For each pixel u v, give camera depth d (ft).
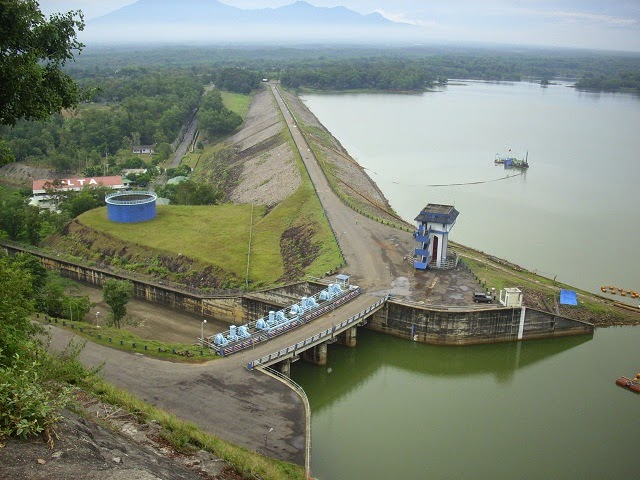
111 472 88.17
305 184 513.45
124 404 148.97
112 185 623.36
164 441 133.28
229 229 445.78
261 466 149.28
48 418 93.50
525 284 346.33
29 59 161.68
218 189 647.15
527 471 206.39
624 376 278.05
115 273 393.29
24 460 84.23
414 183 624.18
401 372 282.77
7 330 142.82
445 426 234.38
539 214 515.91
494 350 301.84
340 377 276.41
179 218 472.03
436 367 289.33
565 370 284.00
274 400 214.28
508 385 270.26
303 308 293.64
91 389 152.15
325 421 236.84
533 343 308.40
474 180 638.12
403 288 327.67
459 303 308.19
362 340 310.24
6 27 157.17
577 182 631.56
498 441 224.12
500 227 476.54
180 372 231.71
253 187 593.83
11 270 188.96
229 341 258.57
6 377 94.22
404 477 200.44
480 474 203.92
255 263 386.32
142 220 462.60
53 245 454.81
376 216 461.37
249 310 330.95
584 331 314.76
